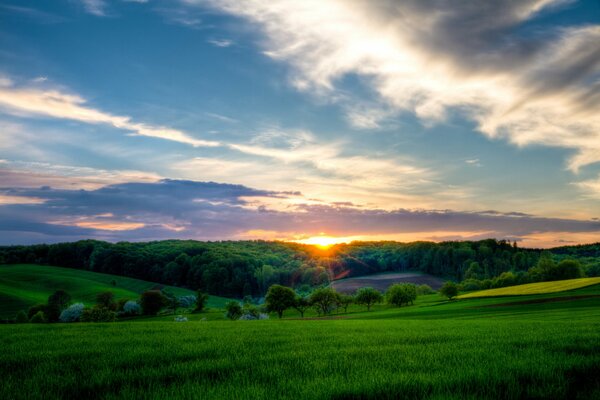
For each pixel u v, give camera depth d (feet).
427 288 494.18
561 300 205.77
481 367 28.17
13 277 462.60
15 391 24.40
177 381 27.17
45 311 302.45
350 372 28.19
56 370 31.35
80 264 604.08
